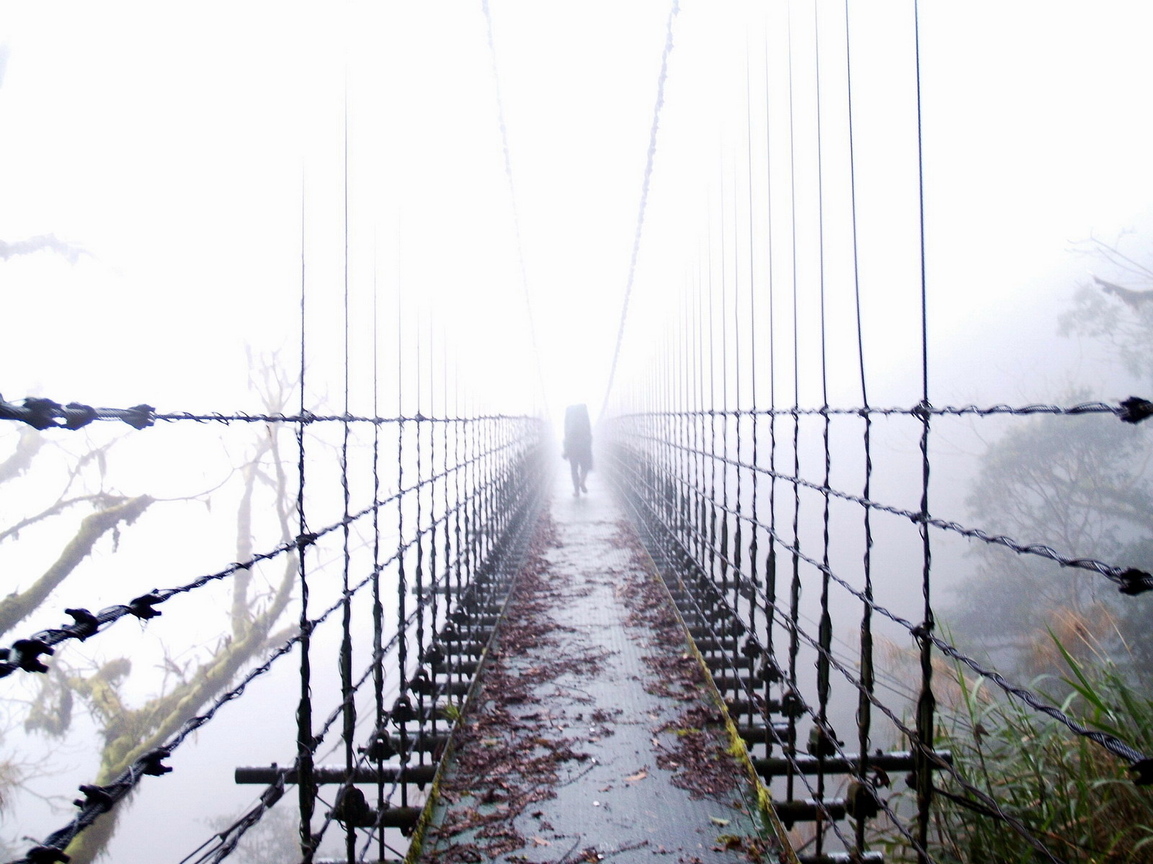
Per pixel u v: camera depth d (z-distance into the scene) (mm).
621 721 3488
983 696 4043
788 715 2775
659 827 2641
